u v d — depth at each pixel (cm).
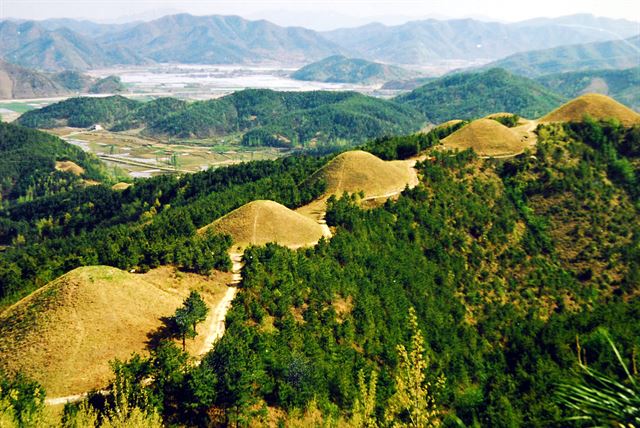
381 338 8181
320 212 12988
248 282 8262
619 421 1584
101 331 6656
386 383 6900
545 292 11425
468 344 9238
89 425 4775
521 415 6812
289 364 6162
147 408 5047
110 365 5669
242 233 11100
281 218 11600
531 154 16238
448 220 12825
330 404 6128
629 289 11675
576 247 13012
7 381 5772
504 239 12738
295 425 5684
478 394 7625
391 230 11669
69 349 6300
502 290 11225
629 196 14788
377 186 14262
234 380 5466
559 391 1819
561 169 15475
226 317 7338
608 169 15812
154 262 8794
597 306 10981
